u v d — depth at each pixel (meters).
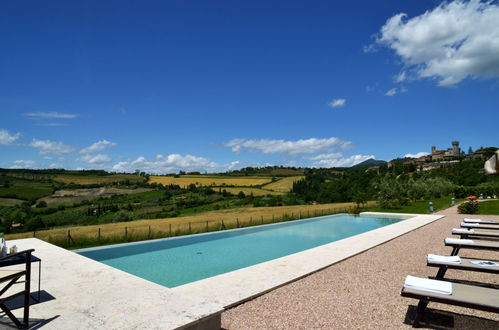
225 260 10.60
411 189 32.81
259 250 12.34
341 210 26.55
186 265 9.86
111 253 11.44
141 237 13.73
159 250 12.27
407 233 11.87
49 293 4.21
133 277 5.00
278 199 57.16
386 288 5.25
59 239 12.05
